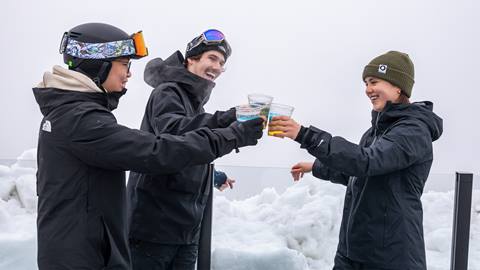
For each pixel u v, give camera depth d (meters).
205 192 2.84
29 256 3.10
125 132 2.08
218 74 2.89
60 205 2.08
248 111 2.32
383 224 2.57
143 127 2.74
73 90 2.11
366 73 2.73
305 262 3.28
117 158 2.06
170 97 2.64
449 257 3.46
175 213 2.67
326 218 3.44
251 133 2.29
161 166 2.11
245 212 3.63
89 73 2.20
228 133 2.24
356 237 2.65
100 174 2.12
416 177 2.59
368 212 2.61
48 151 2.10
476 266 3.37
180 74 2.75
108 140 2.05
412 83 2.71
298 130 2.42
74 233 2.06
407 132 2.48
